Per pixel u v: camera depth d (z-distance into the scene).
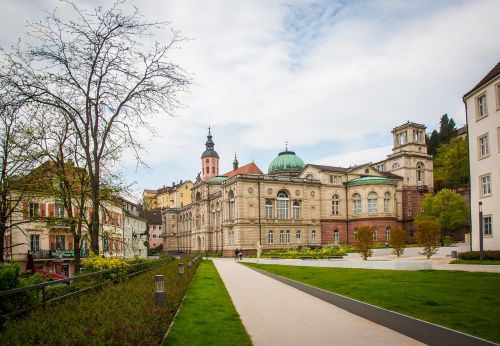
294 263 44.97
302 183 82.75
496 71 33.56
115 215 60.00
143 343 8.19
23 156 27.06
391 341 10.10
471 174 37.19
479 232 33.94
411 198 85.69
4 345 7.57
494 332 10.00
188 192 151.75
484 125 35.19
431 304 13.91
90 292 14.29
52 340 7.79
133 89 23.39
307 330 11.78
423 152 89.19
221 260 65.75
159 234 140.50
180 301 15.62
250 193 77.69
